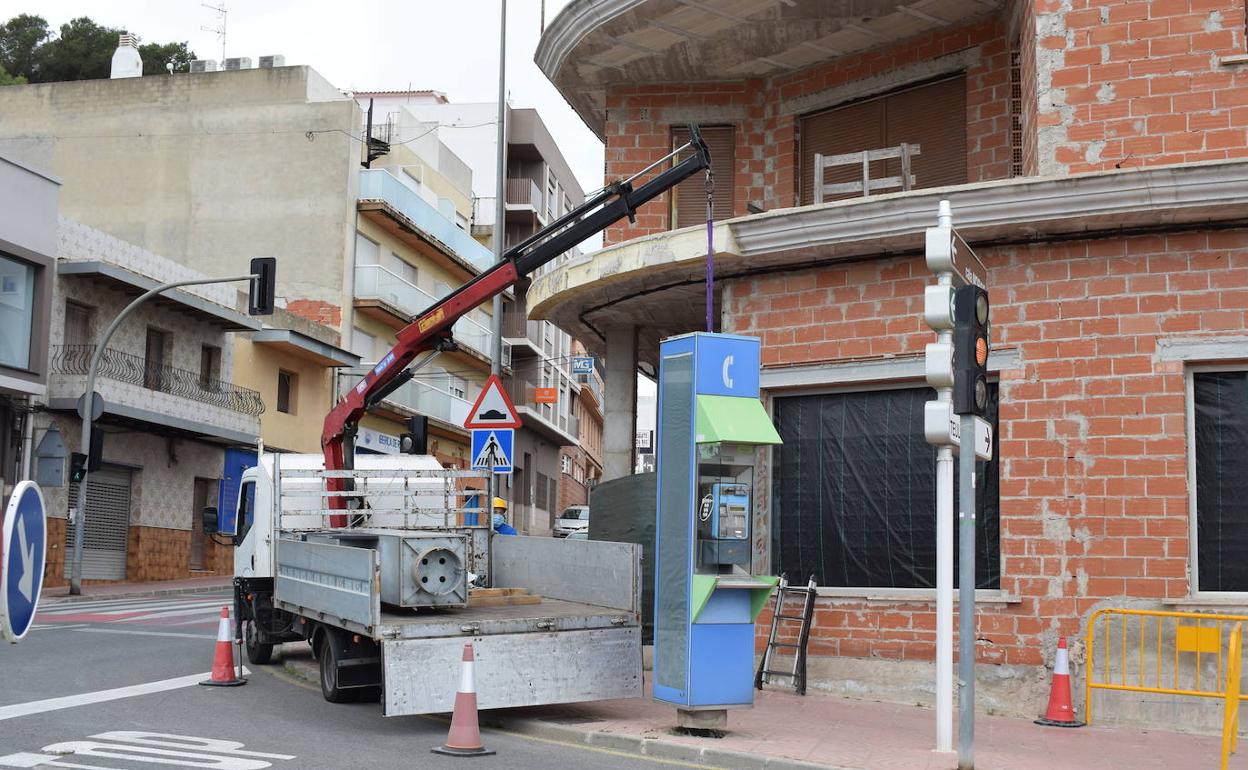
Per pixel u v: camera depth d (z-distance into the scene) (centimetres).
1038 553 1009
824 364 1133
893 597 1080
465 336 4731
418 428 1427
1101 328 1005
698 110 1549
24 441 2453
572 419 6569
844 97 1449
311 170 3825
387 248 4144
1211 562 970
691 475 863
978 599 1029
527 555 1138
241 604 1295
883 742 840
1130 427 987
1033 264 1034
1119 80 1045
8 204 2395
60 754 725
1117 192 962
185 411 2856
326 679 1005
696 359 867
